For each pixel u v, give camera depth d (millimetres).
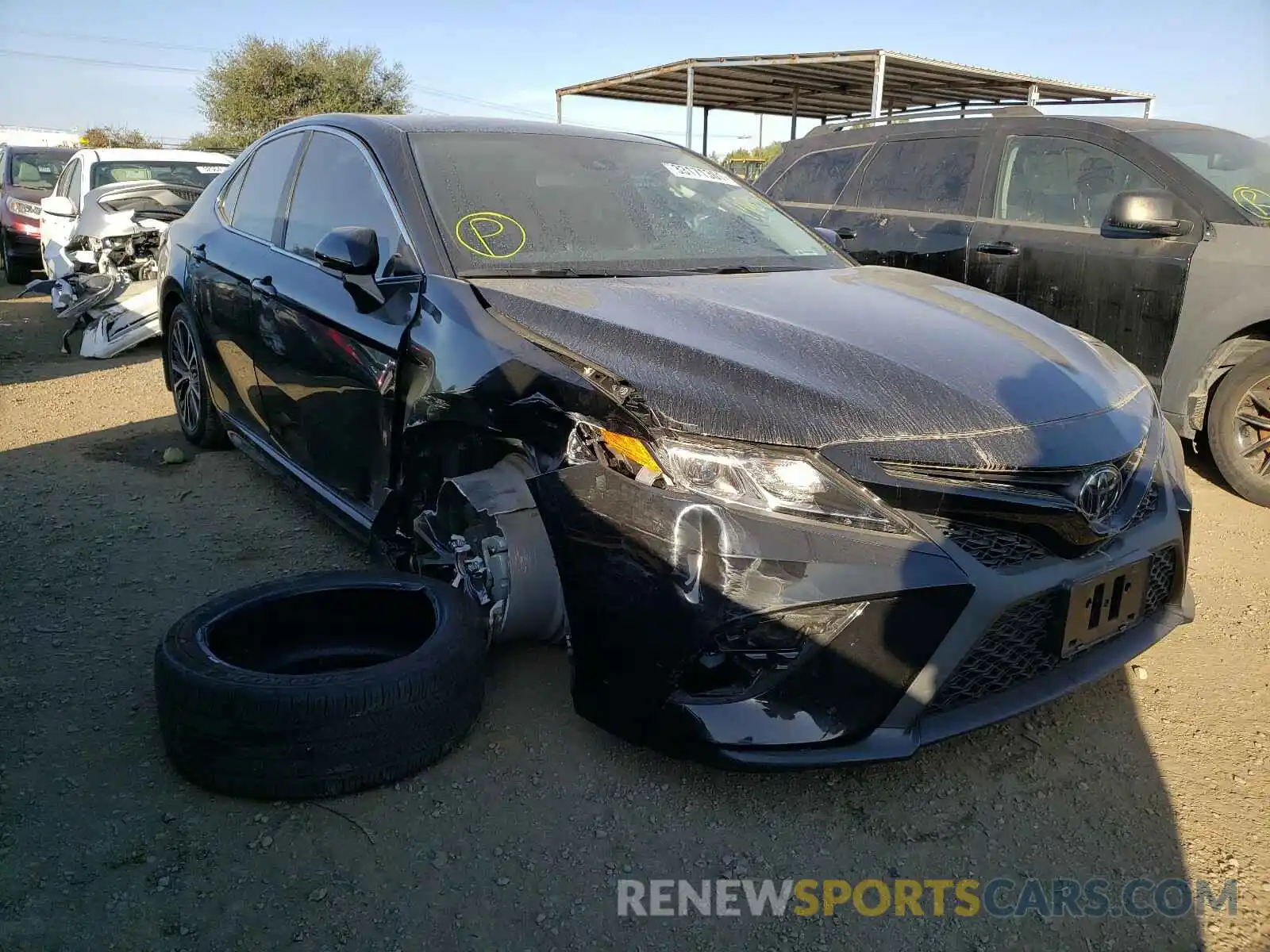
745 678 2199
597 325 2566
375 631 2859
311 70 35531
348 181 3557
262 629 2723
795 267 3502
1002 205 5527
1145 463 2594
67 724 2654
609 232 3354
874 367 2426
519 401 2484
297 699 2268
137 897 2041
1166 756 2637
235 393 4324
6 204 12352
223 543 3904
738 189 4016
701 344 2459
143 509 4281
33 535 3969
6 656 3000
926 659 2166
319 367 3395
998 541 2252
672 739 2223
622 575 2230
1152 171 4910
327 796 2342
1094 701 2900
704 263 3355
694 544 2139
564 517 2336
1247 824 2373
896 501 2154
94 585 3510
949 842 2289
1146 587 2547
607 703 2318
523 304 2732
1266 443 4586
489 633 2693
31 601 3377
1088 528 2328
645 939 1989
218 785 2330
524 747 2576
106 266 8328
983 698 2346
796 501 2135
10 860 2133
